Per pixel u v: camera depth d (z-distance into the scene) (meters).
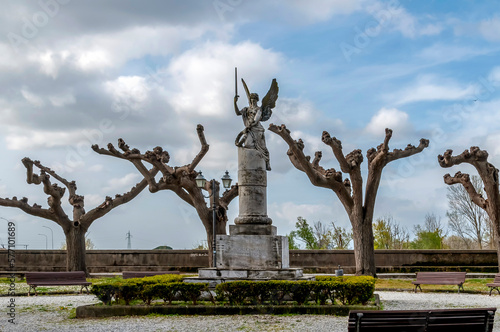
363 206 29.98
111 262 35.28
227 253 17.78
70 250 31.66
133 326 13.31
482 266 32.91
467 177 31.73
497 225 30.41
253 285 15.56
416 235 53.34
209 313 14.97
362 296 15.59
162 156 31.64
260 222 18.11
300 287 15.62
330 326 12.99
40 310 16.83
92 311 15.12
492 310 10.11
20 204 31.00
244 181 18.36
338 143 28.12
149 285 16.00
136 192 33.31
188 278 17.72
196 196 30.39
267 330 12.59
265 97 19.30
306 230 49.50
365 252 29.42
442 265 33.28
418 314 9.87
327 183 29.02
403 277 30.16
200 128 28.58
